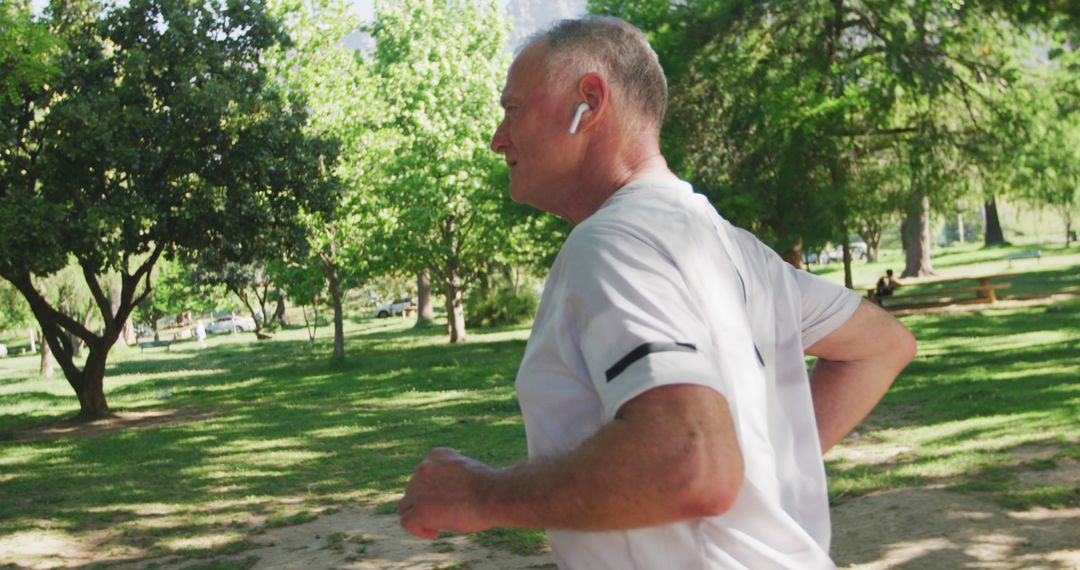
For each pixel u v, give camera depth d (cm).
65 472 1409
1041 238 7525
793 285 159
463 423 1611
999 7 1875
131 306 2339
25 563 826
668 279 123
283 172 2228
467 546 736
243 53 2275
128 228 2069
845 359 171
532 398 135
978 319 2558
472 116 3653
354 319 8031
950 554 590
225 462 1379
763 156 2359
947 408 1176
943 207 2792
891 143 2580
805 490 142
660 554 124
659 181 143
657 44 2272
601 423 129
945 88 2272
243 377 3216
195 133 2097
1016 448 871
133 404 2553
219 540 865
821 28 2333
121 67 2122
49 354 4169
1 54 1689
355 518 908
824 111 2155
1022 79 2289
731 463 112
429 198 3472
